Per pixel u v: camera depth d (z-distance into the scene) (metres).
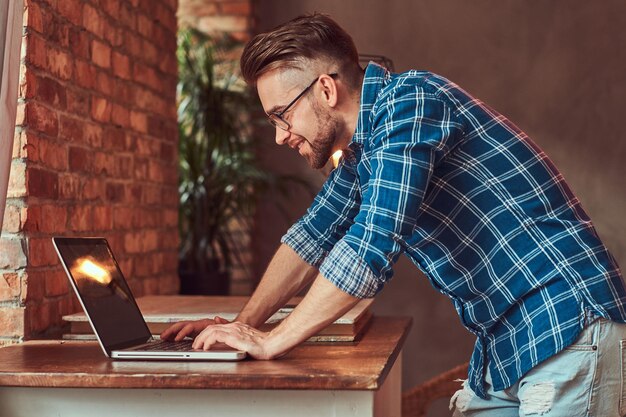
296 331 1.62
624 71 5.15
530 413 1.63
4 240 2.10
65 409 1.57
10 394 1.57
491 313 1.68
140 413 1.55
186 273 4.14
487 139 1.67
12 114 1.84
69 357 1.71
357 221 1.58
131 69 2.86
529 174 1.67
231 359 1.62
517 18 5.18
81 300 1.67
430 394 3.00
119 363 1.61
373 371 1.49
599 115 5.17
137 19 2.91
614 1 5.15
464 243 1.67
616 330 1.63
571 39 5.17
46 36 2.19
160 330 2.03
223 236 4.50
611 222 5.16
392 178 1.55
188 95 4.41
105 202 2.63
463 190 1.66
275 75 1.69
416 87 1.63
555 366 1.62
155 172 3.12
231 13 4.91
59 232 2.28
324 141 1.71
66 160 2.33
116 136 2.72
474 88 5.20
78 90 2.41
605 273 1.65
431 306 5.21
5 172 1.83
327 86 1.68
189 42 4.61
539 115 5.18
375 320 2.41
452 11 5.20
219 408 1.54
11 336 2.08
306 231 2.00
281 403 1.52
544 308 1.63
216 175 4.36
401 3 5.21
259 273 5.17
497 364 1.69
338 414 1.51
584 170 5.18
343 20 5.20
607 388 1.62
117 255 2.73
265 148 5.17
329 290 1.57
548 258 1.64
